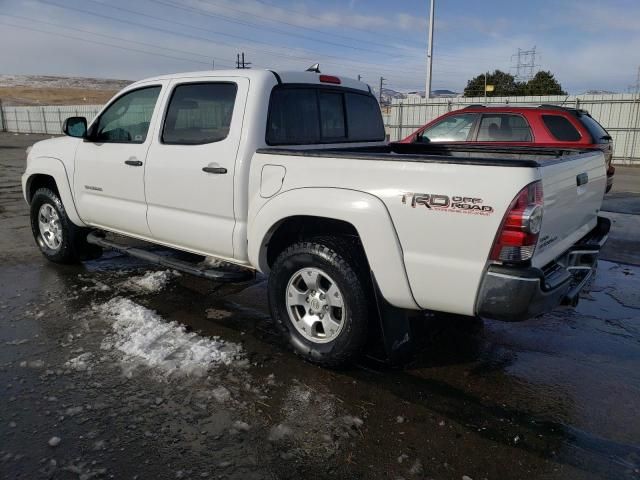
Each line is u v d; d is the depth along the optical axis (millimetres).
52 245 5586
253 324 4180
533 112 7547
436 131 8336
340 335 3289
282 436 2754
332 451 2646
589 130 7258
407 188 2898
